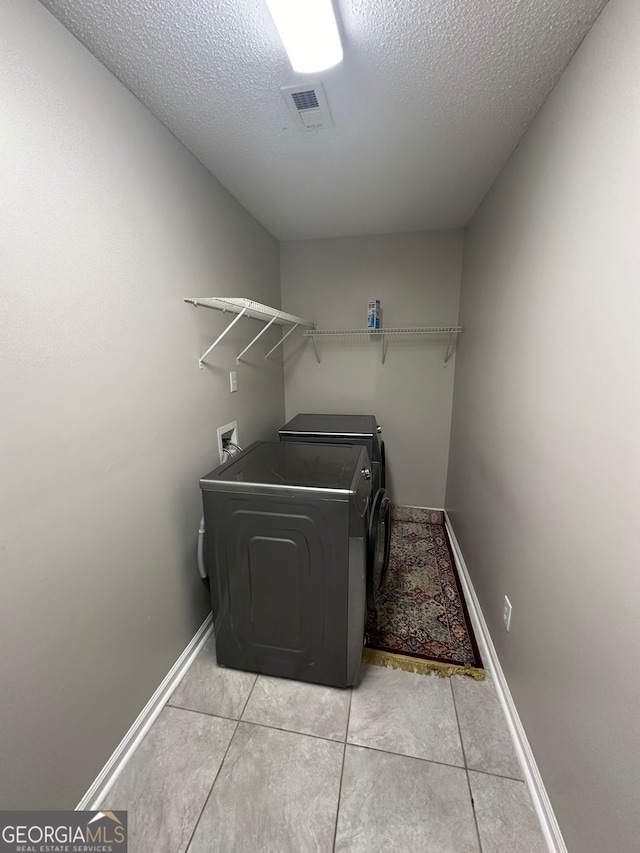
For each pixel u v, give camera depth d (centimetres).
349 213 221
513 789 112
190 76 109
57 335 93
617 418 77
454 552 248
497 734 129
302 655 146
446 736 128
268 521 137
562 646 98
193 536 160
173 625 147
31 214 85
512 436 140
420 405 283
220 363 183
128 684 122
